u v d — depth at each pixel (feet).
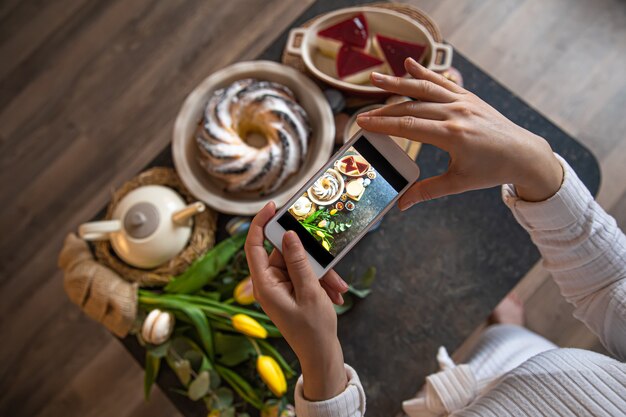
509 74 5.07
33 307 5.21
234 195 3.20
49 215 5.32
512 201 2.08
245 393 3.05
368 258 3.26
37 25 5.55
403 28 3.17
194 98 3.14
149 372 3.13
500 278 3.18
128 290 3.00
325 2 3.50
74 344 5.14
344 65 3.25
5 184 5.38
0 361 5.14
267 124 3.06
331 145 3.01
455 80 3.19
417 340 3.16
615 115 4.94
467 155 1.82
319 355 1.81
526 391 1.88
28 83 5.49
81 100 5.43
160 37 5.44
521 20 5.14
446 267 3.22
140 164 5.32
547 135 3.27
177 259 3.07
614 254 2.03
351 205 2.19
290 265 1.78
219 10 5.42
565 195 1.94
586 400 1.79
